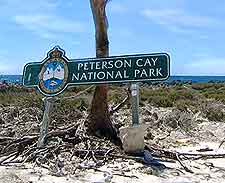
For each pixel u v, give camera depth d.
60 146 10.81
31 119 15.52
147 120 17.84
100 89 12.11
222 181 9.14
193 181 8.96
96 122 12.10
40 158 10.07
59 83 11.88
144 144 11.38
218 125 19.34
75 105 17.83
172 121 17.80
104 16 11.97
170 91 38.22
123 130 11.07
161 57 10.97
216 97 35.19
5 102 21.91
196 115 21.92
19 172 9.01
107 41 11.99
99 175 9.09
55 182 8.41
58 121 14.84
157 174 9.38
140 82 11.09
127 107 20.25
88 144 11.09
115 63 11.43
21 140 11.62
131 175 9.14
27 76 12.31
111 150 10.80
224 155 11.97
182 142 14.65
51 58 12.09
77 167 9.55
